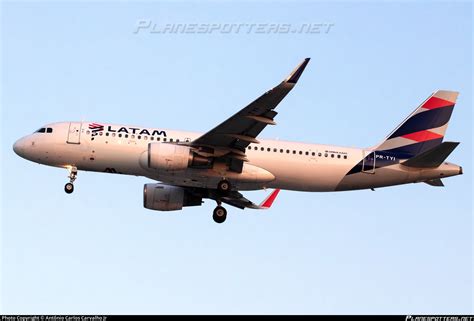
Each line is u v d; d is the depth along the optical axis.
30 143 144.38
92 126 144.38
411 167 147.75
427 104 151.88
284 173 145.88
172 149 138.62
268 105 129.38
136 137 143.38
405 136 150.88
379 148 150.38
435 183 152.62
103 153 143.00
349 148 149.25
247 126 134.88
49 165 145.50
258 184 145.38
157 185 150.88
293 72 123.69
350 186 149.12
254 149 145.00
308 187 148.12
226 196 144.88
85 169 145.12
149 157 138.38
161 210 150.62
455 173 148.25
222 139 137.75
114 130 143.75
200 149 139.62
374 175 148.12
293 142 147.50
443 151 143.25
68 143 143.12
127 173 144.62
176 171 140.12
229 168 142.50
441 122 151.50
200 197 151.75
